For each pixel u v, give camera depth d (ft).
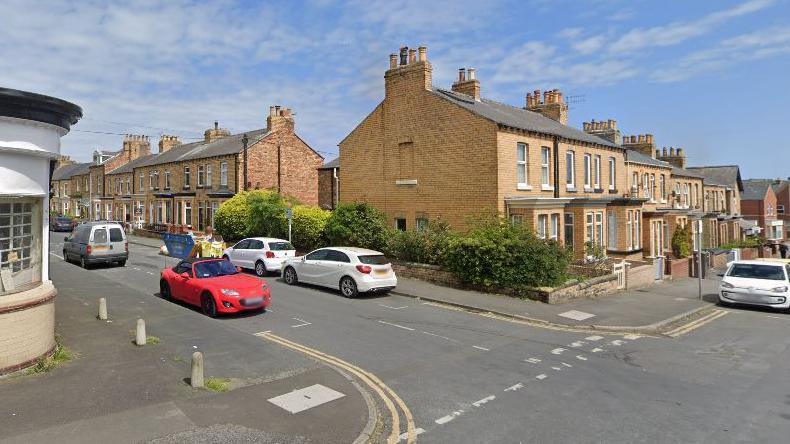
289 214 71.05
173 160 131.75
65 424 19.98
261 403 23.24
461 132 66.54
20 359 25.16
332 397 24.32
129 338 32.55
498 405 24.47
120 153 180.14
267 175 114.32
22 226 26.55
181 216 128.67
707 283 78.59
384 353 32.91
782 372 30.40
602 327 42.24
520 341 36.91
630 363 32.09
